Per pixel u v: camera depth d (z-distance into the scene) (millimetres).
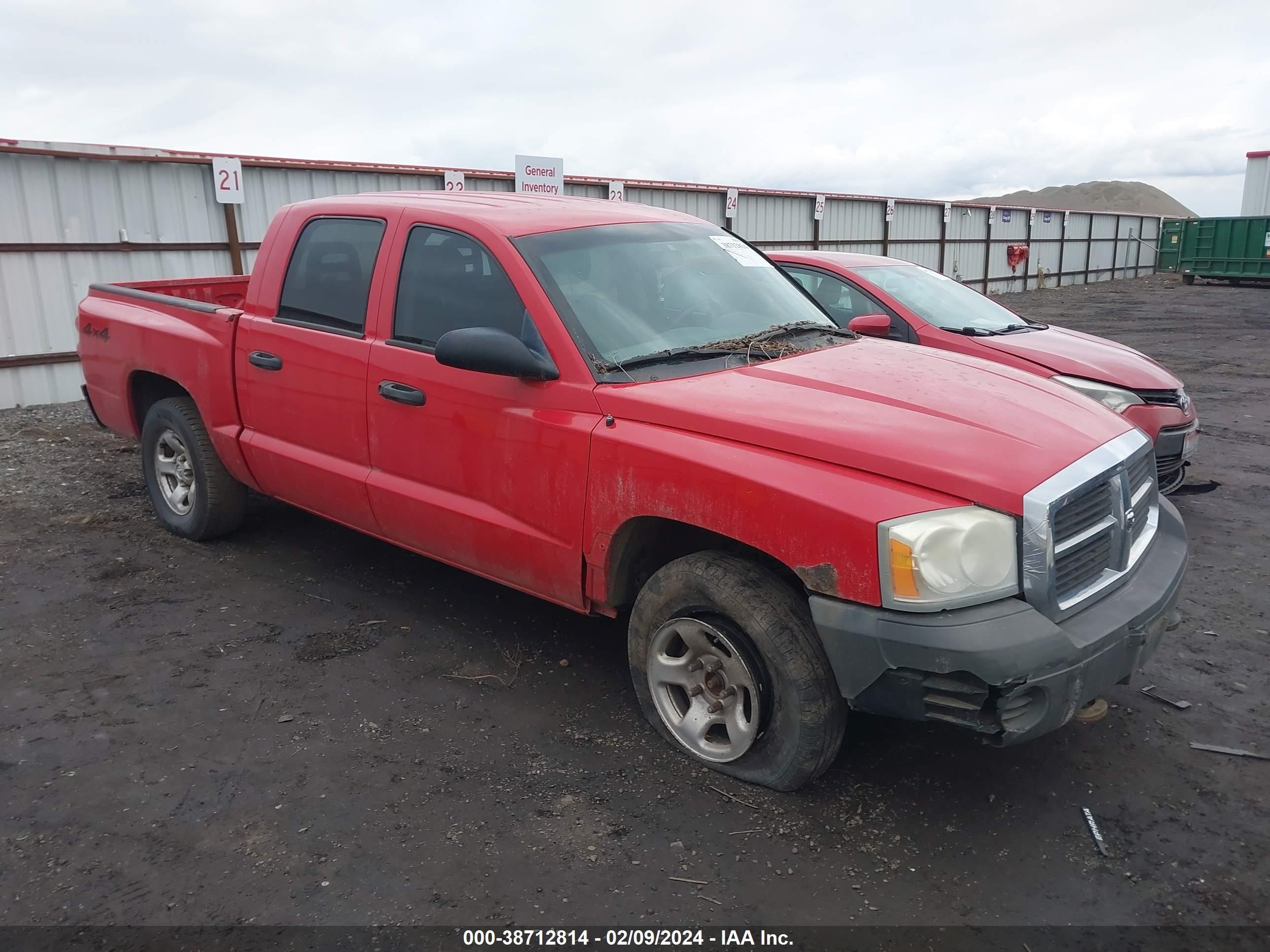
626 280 3822
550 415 3439
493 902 2625
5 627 4379
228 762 3314
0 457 7578
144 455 5617
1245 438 8750
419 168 14555
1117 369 6031
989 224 30281
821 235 23859
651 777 3232
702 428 3100
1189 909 2615
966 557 2648
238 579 4973
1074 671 2682
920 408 3129
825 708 2922
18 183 10469
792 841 2895
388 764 3305
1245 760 3359
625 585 3455
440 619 4523
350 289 4270
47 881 2707
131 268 11594
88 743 3428
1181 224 33281
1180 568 3207
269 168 12836
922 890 2686
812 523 2777
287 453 4566
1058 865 2799
